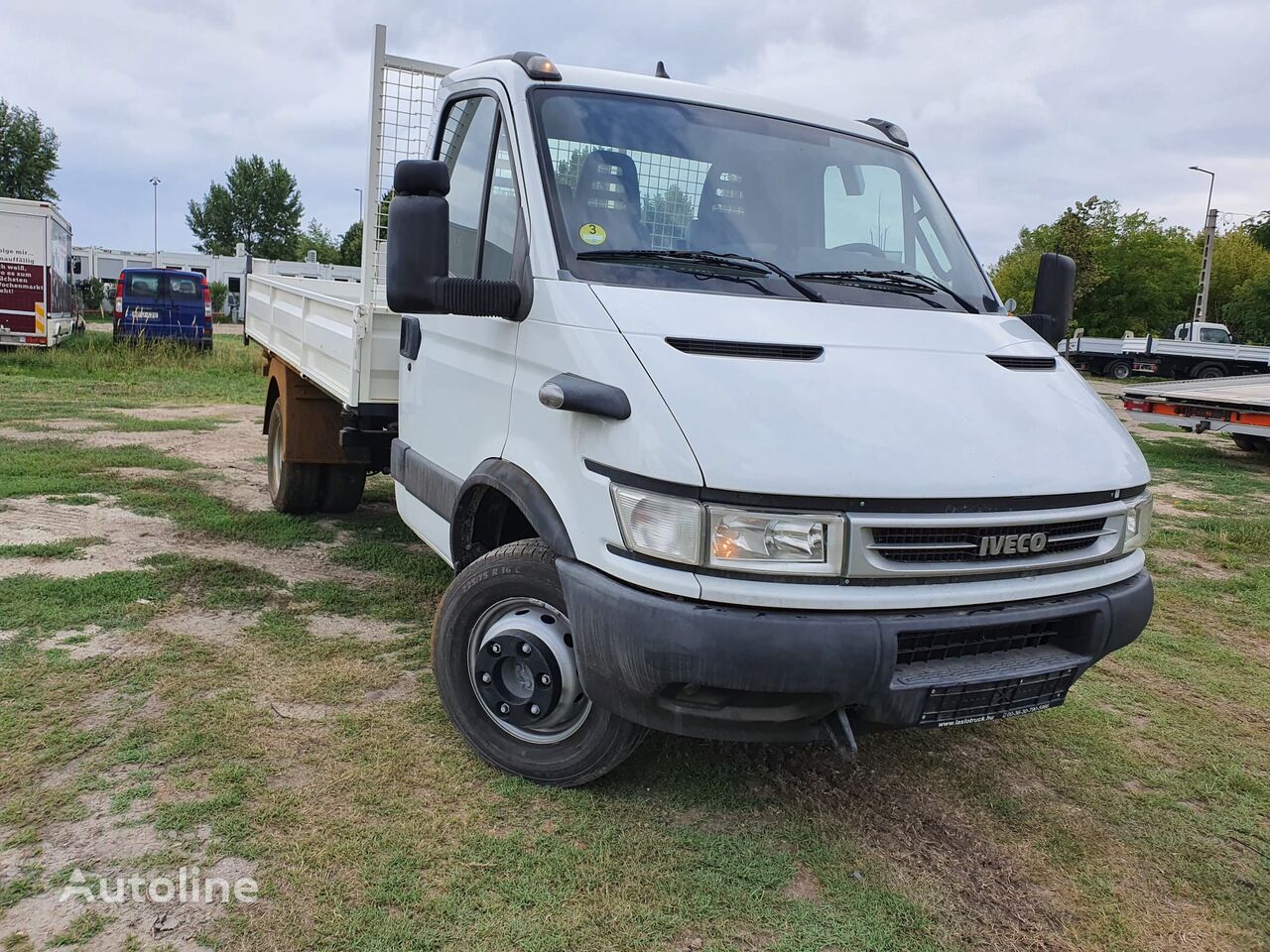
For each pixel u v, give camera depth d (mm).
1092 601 3098
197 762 3434
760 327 3125
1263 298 43031
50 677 4023
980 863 3176
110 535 6234
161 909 2672
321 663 4367
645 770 3580
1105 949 2803
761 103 4195
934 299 3785
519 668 3455
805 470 2689
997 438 2998
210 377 17969
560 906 2793
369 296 5031
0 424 10625
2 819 3027
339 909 2715
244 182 71750
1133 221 45219
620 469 2848
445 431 4117
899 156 4457
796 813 3371
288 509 6949
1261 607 6262
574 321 3129
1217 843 3418
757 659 2646
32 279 17656
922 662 2904
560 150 3584
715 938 2715
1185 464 12797
